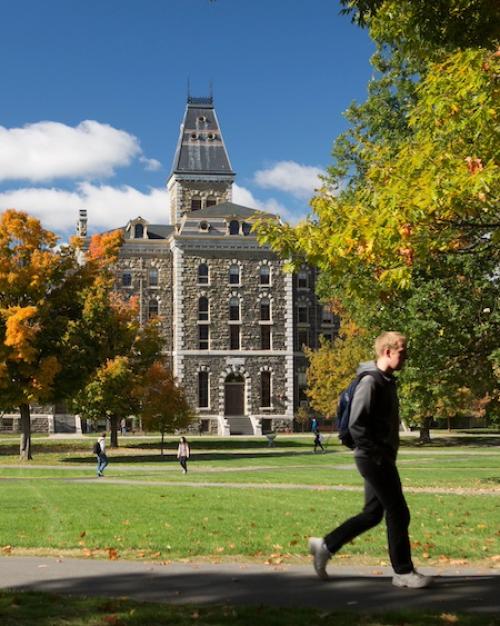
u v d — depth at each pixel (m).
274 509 19.33
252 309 86.69
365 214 16.83
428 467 39.47
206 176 100.25
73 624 7.39
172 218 103.69
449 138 17.70
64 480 34.00
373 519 9.28
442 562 11.43
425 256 16.47
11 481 33.25
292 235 17.62
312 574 9.89
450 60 16.20
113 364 59.91
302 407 86.31
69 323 50.72
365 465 8.89
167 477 35.19
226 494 24.41
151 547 12.84
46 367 48.03
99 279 54.94
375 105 33.69
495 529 15.46
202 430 84.69
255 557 11.94
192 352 85.25
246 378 86.06
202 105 104.06
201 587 9.16
